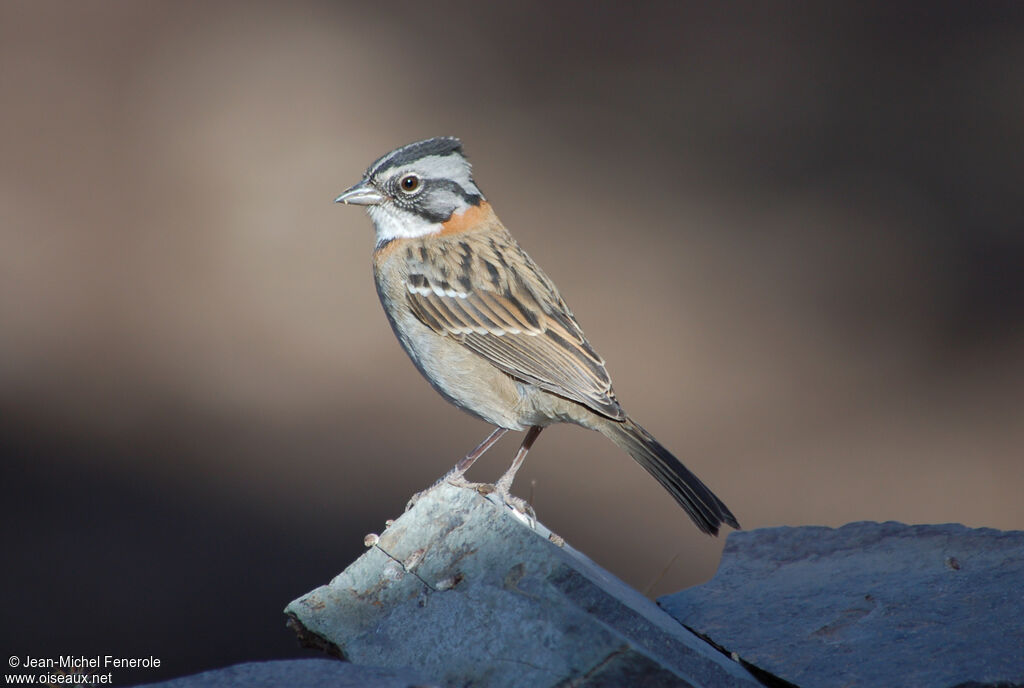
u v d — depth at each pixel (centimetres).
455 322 707
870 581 610
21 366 1470
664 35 2464
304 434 1352
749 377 1461
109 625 975
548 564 528
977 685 501
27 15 2520
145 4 2611
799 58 2328
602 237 1777
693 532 1193
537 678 486
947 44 2366
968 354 1521
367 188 743
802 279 1678
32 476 1239
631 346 1509
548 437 1408
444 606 524
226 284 1689
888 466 1289
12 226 1791
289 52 2384
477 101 2175
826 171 1969
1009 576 597
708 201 1894
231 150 2019
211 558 1102
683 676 478
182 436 1334
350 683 451
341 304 1662
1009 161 1944
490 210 769
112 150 2017
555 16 2589
